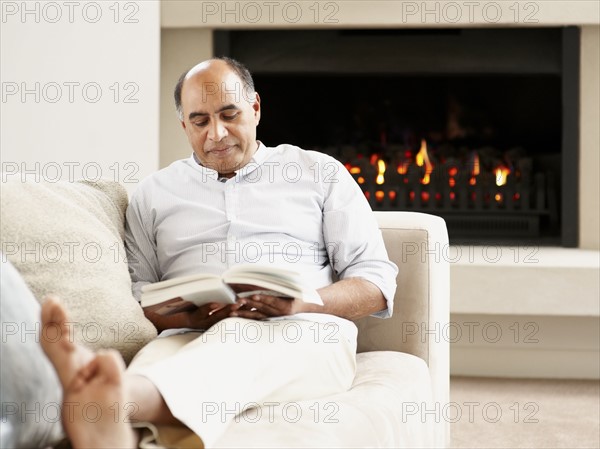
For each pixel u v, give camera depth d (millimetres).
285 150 2250
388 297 2125
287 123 4074
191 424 1504
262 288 1809
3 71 3443
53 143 3479
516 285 3500
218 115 2154
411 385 1996
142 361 1728
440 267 2305
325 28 3838
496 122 3990
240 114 2170
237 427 1619
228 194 2191
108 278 1890
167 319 2000
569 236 3818
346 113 4051
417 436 1952
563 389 3438
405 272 2258
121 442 1385
